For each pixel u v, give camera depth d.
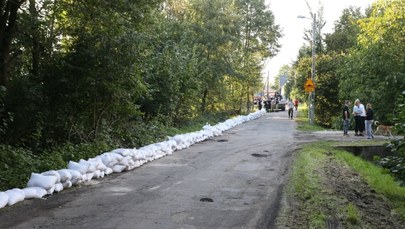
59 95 13.33
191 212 7.24
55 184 8.33
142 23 13.40
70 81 13.09
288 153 15.20
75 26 13.54
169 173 10.93
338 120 31.97
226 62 32.78
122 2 12.25
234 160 13.39
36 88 12.78
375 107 26.50
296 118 41.28
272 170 11.61
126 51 12.95
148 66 15.76
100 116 13.93
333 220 7.08
